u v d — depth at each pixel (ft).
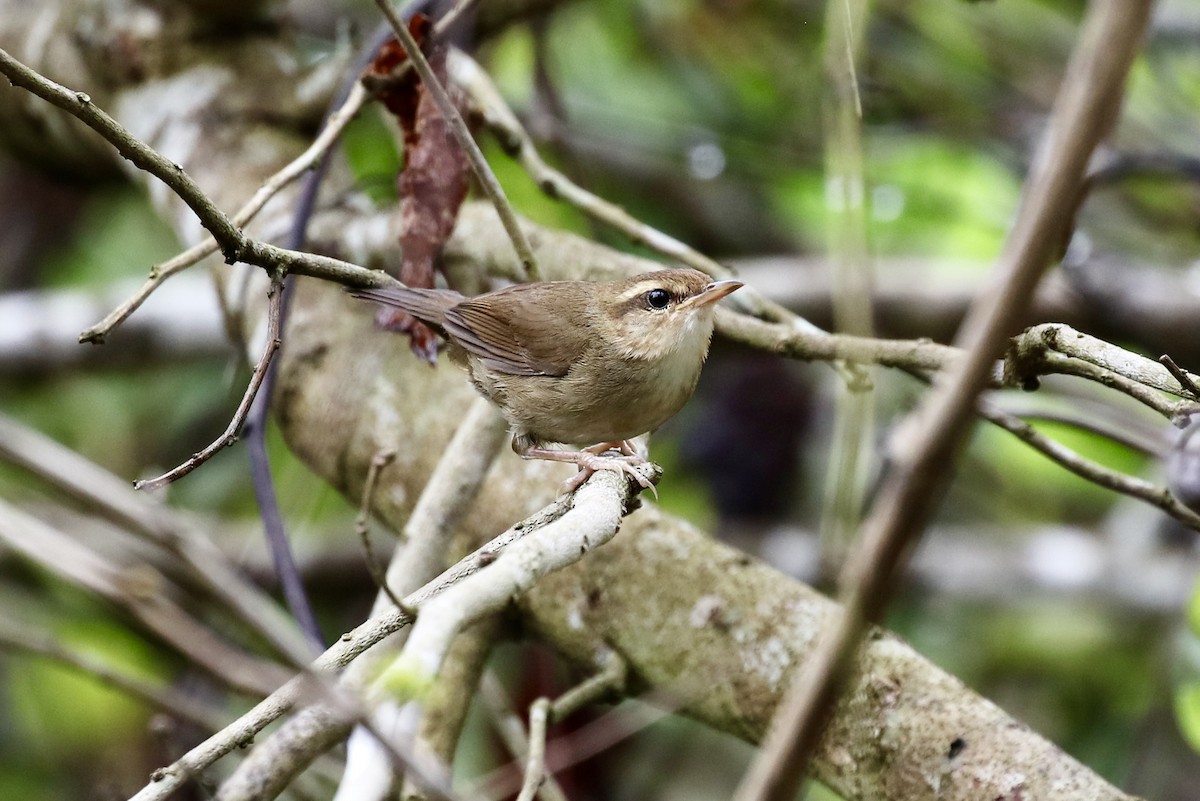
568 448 31.94
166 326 45.83
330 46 46.96
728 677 26.50
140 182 39.19
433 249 30.22
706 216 51.70
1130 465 43.06
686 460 46.19
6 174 50.39
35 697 39.34
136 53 38.78
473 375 29.32
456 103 30.19
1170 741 39.81
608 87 49.93
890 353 26.07
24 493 33.32
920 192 46.80
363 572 43.09
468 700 28.55
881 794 23.93
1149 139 47.50
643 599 27.58
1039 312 42.09
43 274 50.67
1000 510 47.85
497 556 20.85
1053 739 40.78
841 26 26.25
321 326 33.19
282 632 20.95
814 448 45.65
